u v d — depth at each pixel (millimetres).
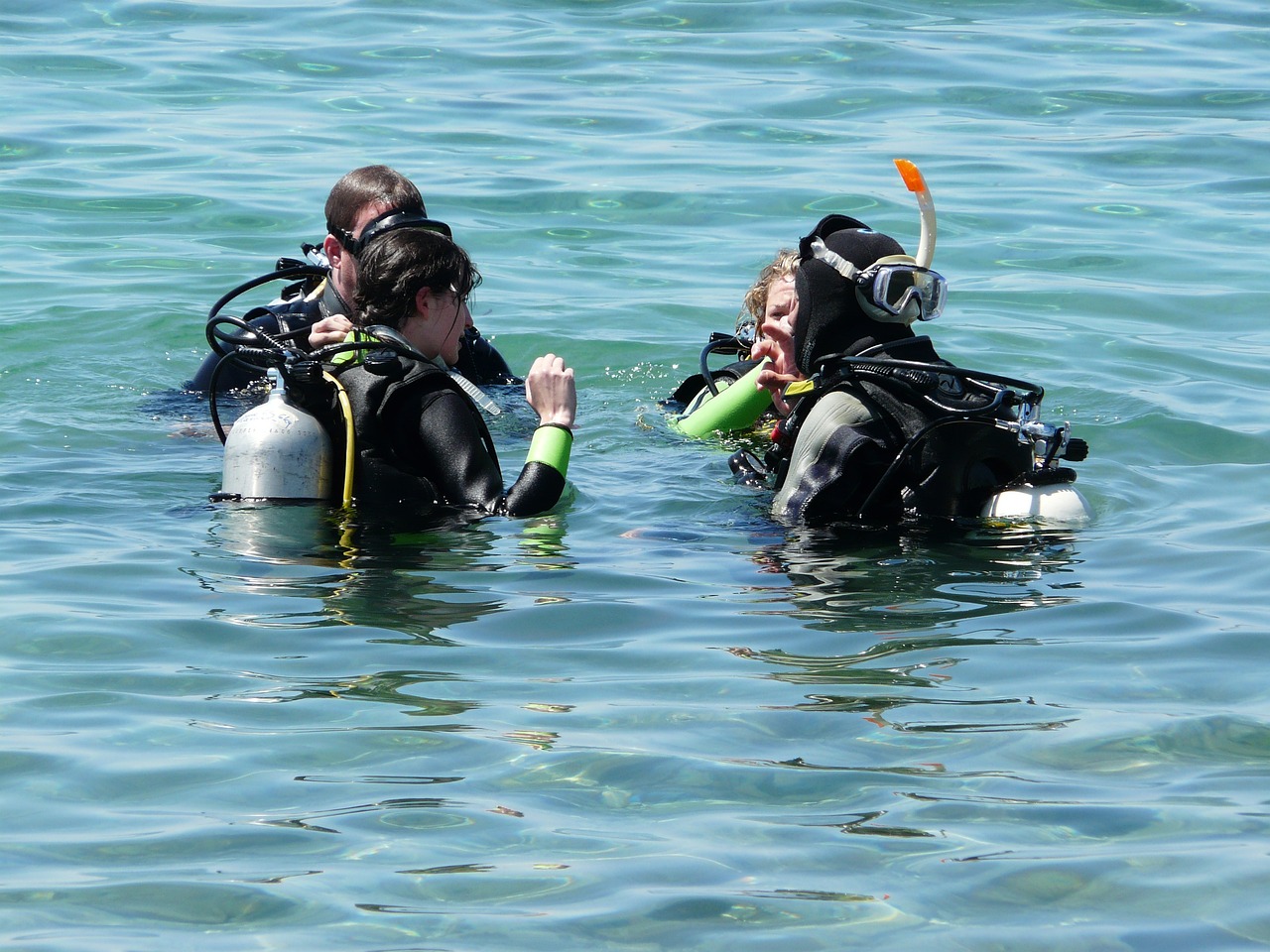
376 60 50500
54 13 55688
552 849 10875
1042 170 39719
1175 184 38531
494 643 14625
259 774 11953
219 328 27578
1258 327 28297
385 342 18562
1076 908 10117
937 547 17297
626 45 53375
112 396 24172
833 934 9844
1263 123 43969
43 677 13695
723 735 12672
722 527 18172
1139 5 60656
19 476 19797
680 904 10164
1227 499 19391
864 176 38656
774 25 56500
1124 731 12742
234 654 14289
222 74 48188
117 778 11875
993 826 11211
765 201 36562
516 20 56938
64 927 9898
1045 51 52969
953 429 18062
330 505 18234
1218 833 11062
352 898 10242
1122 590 16047
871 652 14445
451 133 42156
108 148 39906
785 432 19516
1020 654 14375
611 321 28656
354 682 13680
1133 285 30891
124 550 16938
